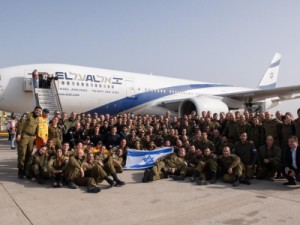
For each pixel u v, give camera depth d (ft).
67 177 22.25
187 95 70.08
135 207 17.15
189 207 17.20
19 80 48.75
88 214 15.81
